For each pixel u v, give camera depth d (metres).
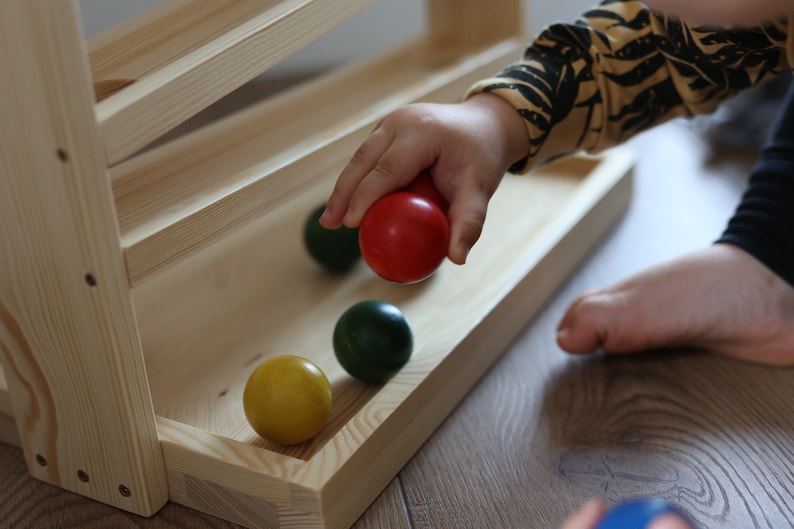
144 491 0.70
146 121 0.61
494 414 0.82
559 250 1.01
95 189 0.59
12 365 0.71
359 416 0.71
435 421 0.80
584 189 1.13
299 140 0.89
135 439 0.68
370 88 1.10
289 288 1.02
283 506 0.66
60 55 0.55
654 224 1.17
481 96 0.80
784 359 0.86
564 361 0.90
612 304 0.88
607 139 0.92
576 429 0.79
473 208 0.69
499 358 0.91
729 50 0.83
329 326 0.93
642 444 0.77
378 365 0.78
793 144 0.91
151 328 0.94
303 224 1.16
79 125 0.57
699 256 0.90
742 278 0.87
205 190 0.72
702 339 0.88
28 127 0.59
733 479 0.72
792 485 0.70
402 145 0.69
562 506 0.70
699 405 0.81
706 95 0.92
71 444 0.72
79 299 0.63
